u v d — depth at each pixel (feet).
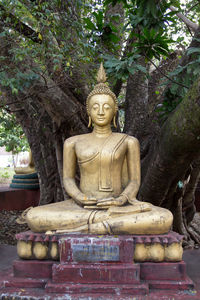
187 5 22.08
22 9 15.44
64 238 11.15
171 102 15.26
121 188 14.37
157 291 10.55
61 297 10.16
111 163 13.97
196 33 15.44
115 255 10.96
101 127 14.79
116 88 21.17
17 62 16.47
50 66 18.17
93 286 10.43
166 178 15.30
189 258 15.38
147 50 15.43
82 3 20.71
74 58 18.39
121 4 24.27
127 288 10.32
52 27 17.88
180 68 13.78
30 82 16.62
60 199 22.79
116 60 14.97
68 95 19.97
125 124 22.94
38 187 34.45
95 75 19.45
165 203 18.43
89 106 15.05
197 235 23.27
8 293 10.48
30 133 24.79
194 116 11.68
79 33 18.71
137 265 10.83
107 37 19.63
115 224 11.48
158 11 14.40
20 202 33.30
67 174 14.74
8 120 23.27
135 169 14.37
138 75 22.31
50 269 11.27
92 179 14.07
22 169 35.12
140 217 11.60
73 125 18.75
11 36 16.08
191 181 21.39
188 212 22.97
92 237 11.19
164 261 11.23
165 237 11.35
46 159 24.29
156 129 19.88
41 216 12.07
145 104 22.71
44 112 22.22
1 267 13.48
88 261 10.98
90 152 14.01
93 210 12.60
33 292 10.57
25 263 11.44
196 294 10.37
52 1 17.57
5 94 20.59
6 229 26.45
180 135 12.58
